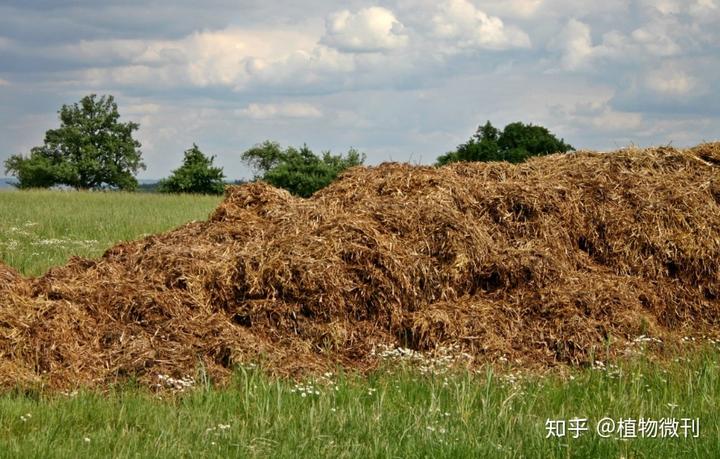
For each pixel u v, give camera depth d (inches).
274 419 258.7
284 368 310.8
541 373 324.5
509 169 448.8
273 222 418.3
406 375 307.1
